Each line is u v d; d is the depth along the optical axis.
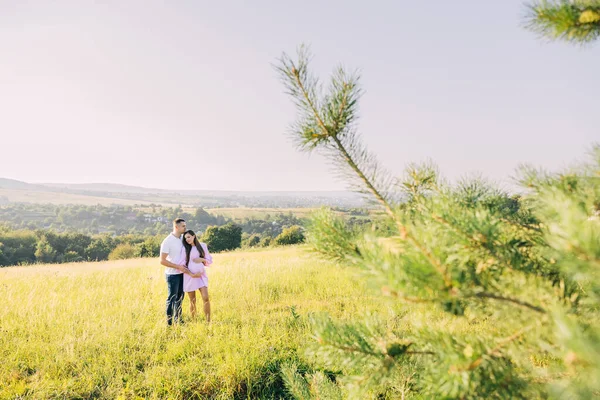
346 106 1.47
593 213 0.84
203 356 4.45
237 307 6.88
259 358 4.19
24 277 11.06
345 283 8.16
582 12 1.14
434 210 1.23
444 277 0.93
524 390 1.03
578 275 0.72
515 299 0.98
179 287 5.73
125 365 4.24
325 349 1.46
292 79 1.52
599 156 1.05
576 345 0.70
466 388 1.00
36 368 4.14
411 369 1.72
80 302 7.14
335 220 1.42
